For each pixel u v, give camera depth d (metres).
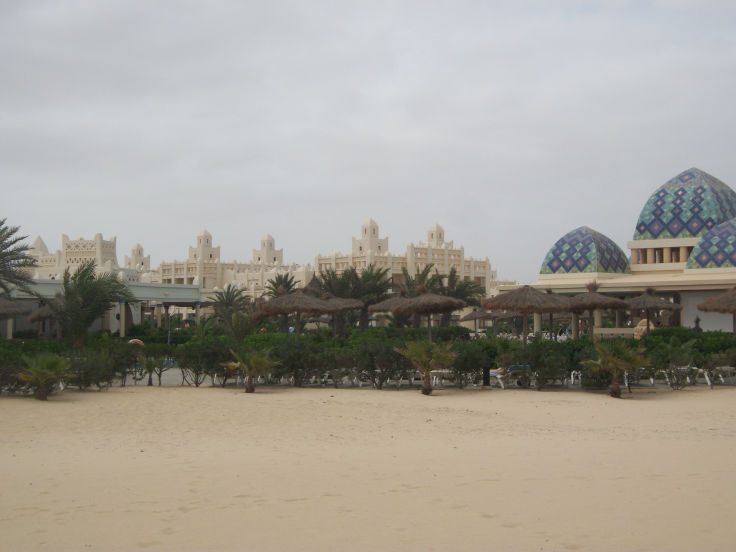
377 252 87.06
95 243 82.94
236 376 30.52
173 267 105.81
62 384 26.55
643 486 11.27
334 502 10.47
